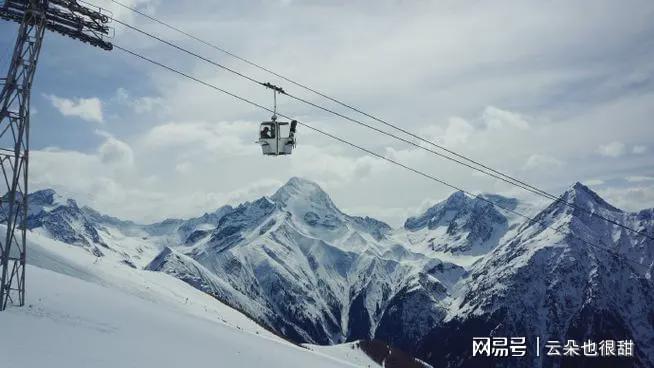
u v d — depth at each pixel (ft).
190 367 123.13
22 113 127.95
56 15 131.34
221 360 142.92
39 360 95.14
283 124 130.31
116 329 137.39
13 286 151.33
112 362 106.63
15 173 128.06
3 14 128.26
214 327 213.25
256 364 156.76
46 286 165.89
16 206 129.39
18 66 127.85
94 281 295.89
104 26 138.10
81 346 111.04
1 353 93.45
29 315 124.36
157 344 135.54
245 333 244.01
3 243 276.82
